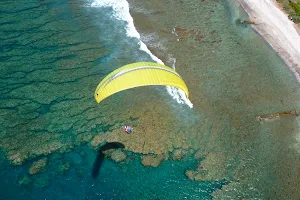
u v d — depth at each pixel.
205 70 32.31
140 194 23.06
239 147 26.03
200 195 23.11
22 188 22.94
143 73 19.62
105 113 27.81
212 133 26.84
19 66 31.70
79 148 25.38
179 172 24.30
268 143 26.44
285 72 32.81
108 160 24.69
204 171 24.42
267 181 24.02
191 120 27.66
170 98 29.39
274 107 29.19
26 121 26.95
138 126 26.92
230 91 30.36
